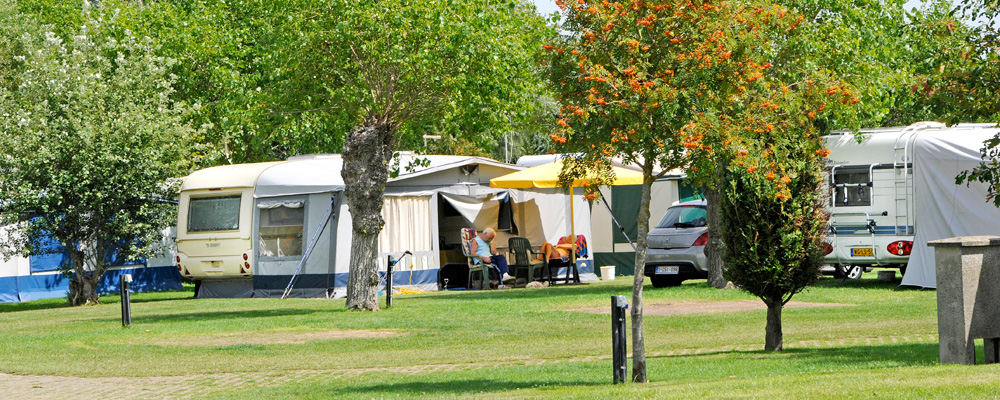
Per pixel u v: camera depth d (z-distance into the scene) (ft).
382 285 133.18
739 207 63.67
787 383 44.37
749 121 50.21
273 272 132.77
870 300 97.55
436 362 64.90
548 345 71.82
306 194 130.82
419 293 133.18
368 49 98.12
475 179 147.43
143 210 134.51
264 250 134.21
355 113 106.52
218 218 136.46
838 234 117.80
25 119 131.44
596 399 43.19
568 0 50.37
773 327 64.39
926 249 111.34
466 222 153.17
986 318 52.49
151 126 135.33
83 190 131.03
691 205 130.41
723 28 48.44
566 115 50.03
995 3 64.49
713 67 47.88
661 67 48.80
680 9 48.11
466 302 108.17
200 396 53.31
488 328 82.53
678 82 47.88
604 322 85.10
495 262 144.05
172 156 140.15
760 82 49.98
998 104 62.23
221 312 107.04
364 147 103.71
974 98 62.90
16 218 128.67
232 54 179.01
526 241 142.00
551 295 115.65
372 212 104.06
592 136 49.42
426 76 101.19
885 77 117.60
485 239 142.20
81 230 133.69
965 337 51.96
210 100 179.11
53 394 56.18
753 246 63.00
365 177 103.71
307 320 92.68
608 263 164.45
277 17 102.89
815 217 63.10
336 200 129.59
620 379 49.93
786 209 62.59
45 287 151.64
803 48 91.61
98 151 130.82
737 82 49.14
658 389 45.09
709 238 117.80
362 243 103.81
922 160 111.65
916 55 121.90
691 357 62.59
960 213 108.78
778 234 62.54
